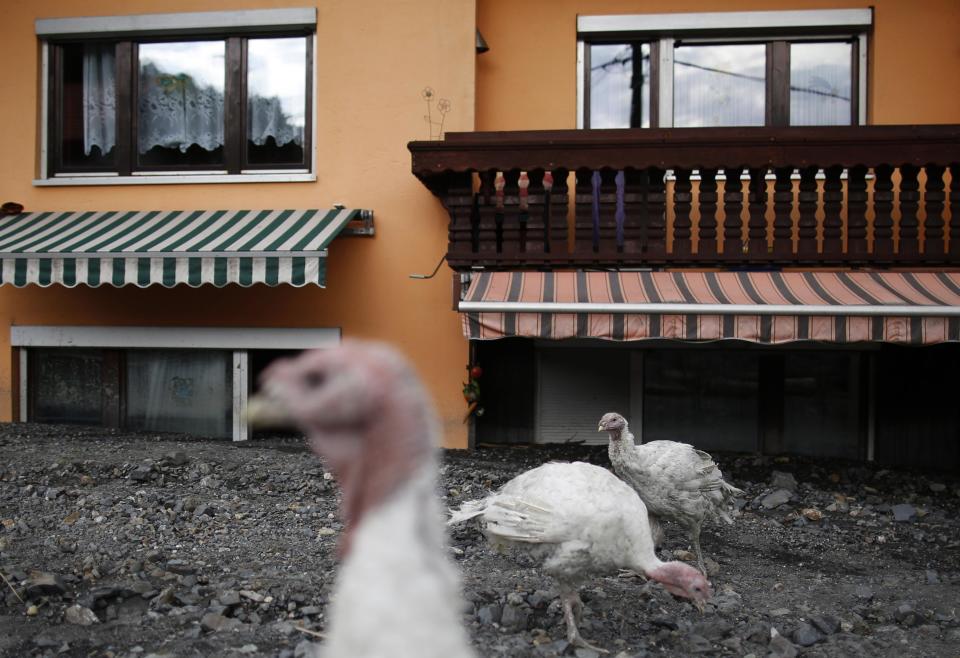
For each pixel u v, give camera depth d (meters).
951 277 8.63
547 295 8.09
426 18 10.09
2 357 10.66
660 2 10.55
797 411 10.12
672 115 10.72
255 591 5.01
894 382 9.95
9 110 10.84
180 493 7.30
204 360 10.52
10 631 4.34
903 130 8.45
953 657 4.37
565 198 9.24
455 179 9.21
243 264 8.49
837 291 8.12
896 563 6.22
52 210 10.72
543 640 4.38
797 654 4.35
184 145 10.85
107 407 10.67
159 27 10.53
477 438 10.30
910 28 10.25
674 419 10.24
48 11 10.73
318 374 1.30
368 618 1.30
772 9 10.42
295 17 10.28
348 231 10.07
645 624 4.75
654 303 7.65
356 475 1.35
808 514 7.40
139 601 4.82
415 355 10.09
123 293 10.45
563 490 4.23
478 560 5.88
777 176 8.97
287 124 10.62
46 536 5.95
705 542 6.64
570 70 10.62
